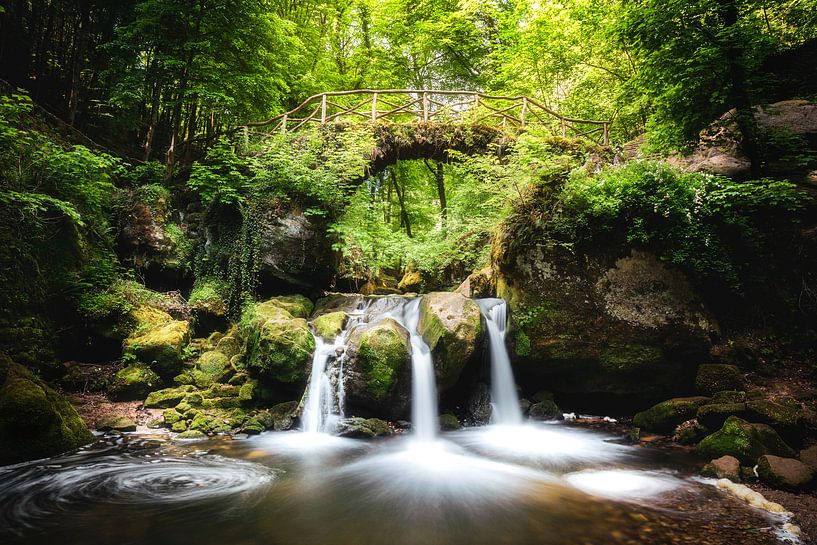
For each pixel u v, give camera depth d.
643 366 7.65
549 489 4.96
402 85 19.91
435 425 7.49
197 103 12.21
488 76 18.95
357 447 6.50
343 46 20.08
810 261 7.63
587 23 12.96
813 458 5.15
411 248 14.65
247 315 9.05
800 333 7.45
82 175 8.58
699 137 9.30
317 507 4.46
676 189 7.89
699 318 7.56
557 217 8.09
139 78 10.57
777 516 4.24
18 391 5.46
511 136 11.96
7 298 6.78
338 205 11.02
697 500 4.64
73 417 6.17
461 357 7.52
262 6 12.16
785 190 7.50
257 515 4.24
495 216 11.03
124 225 9.75
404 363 7.32
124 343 8.09
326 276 10.89
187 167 11.32
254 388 7.82
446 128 12.22
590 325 7.88
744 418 6.17
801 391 6.64
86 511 4.20
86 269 8.53
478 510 4.42
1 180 6.89
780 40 9.70
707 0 7.93
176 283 10.10
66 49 11.45
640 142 12.18
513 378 8.23
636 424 7.51
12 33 10.23
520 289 8.26
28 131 8.23
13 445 5.29
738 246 7.96
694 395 7.64
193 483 4.97
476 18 18.80
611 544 3.73
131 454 5.77
